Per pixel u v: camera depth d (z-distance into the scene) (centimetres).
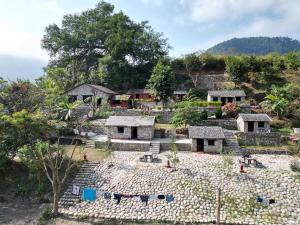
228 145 4594
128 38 8100
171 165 3838
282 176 3550
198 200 3225
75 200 3306
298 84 7125
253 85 7406
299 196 3247
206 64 8800
